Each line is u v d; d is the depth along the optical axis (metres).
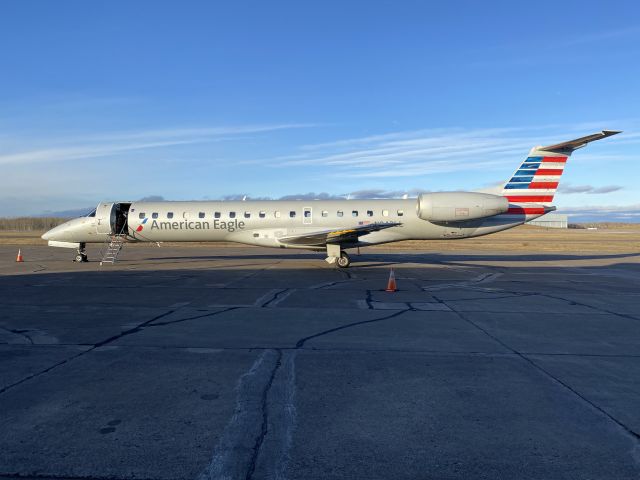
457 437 3.84
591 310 9.90
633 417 4.29
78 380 5.18
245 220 19.52
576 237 58.59
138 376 5.34
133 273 16.66
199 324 8.15
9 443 3.66
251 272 17.23
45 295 11.45
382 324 8.26
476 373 5.55
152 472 3.25
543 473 3.29
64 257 24.73
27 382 5.11
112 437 3.78
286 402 4.57
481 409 4.45
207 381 5.18
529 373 5.57
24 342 6.86
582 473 3.29
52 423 4.05
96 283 13.80
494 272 18.09
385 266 20.45
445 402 4.62
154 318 8.65
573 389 5.03
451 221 19.03
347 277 15.77
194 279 14.89
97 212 20.22
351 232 17.19
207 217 19.64
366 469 3.31
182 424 4.04
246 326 8.00
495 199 18.58
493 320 8.73
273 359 6.05
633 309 10.05
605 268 20.17
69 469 3.28
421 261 23.56
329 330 7.74
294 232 19.34
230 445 3.66
